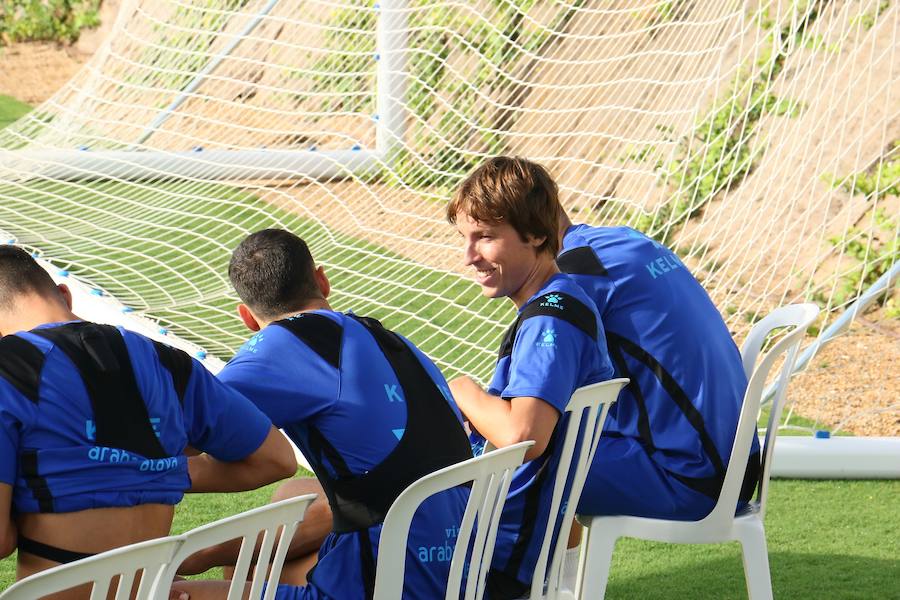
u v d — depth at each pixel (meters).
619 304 7.33
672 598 8.85
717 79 17.14
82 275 17.72
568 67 24.86
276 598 5.92
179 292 17.20
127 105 24.66
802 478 11.55
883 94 18.03
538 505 6.55
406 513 5.33
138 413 5.52
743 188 18.22
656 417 7.25
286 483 7.58
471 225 6.80
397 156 24.30
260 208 22.27
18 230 19.98
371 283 18.23
